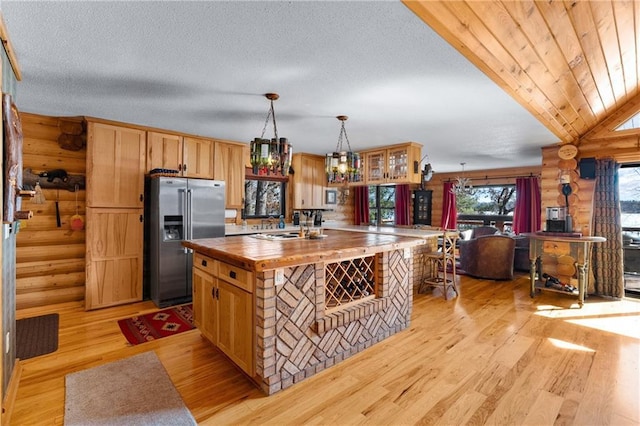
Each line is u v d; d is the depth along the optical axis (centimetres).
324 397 208
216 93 281
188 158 434
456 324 331
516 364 248
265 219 588
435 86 261
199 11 165
